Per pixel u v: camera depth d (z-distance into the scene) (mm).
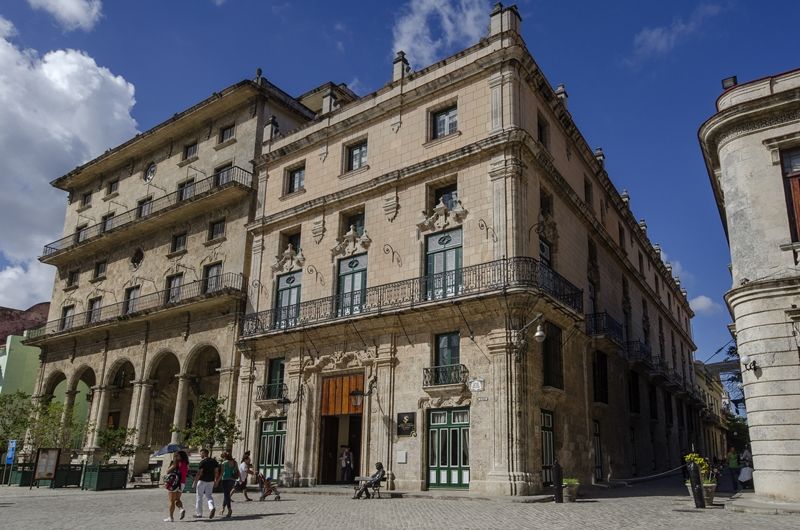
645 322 37656
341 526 12586
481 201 22266
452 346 21438
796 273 15656
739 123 17406
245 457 19750
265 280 28922
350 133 27797
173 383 35469
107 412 34906
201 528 12711
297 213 28219
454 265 22500
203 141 35219
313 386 24875
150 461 31578
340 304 25328
